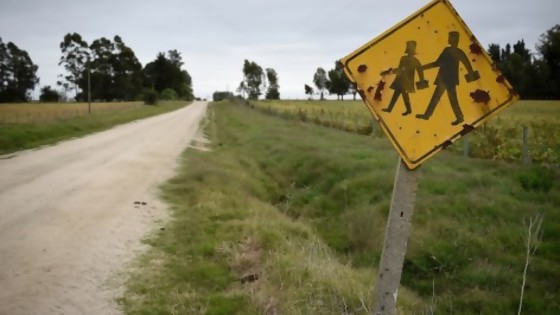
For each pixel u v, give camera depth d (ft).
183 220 22.72
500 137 46.03
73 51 300.20
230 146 62.69
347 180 32.86
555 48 207.31
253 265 16.07
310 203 31.58
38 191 27.99
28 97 307.99
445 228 21.50
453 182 27.91
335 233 25.05
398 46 5.75
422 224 22.57
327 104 196.75
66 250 17.92
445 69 5.66
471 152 42.09
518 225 20.84
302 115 99.60
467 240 20.13
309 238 21.62
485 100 5.59
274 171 42.52
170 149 53.83
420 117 5.69
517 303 15.38
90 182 31.71
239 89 343.26
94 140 58.75
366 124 72.79
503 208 22.88
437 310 15.17
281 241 18.26
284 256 15.97
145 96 219.82
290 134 65.87
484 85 5.60
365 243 22.62
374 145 48.96
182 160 45.47
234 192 29.71
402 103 5.71
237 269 15.93
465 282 17.47
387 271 5.95
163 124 100.22
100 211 24.16
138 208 25.26
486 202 23.67
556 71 211.61
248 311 12.66
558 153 37.91
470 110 5.62
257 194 33.50
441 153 40.83
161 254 17.81
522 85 211.41
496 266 17.98
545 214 21.53
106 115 108.17
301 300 12.64
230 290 14.28
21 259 16.72
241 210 24.30
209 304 13.20
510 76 212.84
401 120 5.71
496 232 20.51
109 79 316.81
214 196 27.12
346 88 303.27
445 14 5.70
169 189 31.14
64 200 26.05
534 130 53.06
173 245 18.90
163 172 37.81
